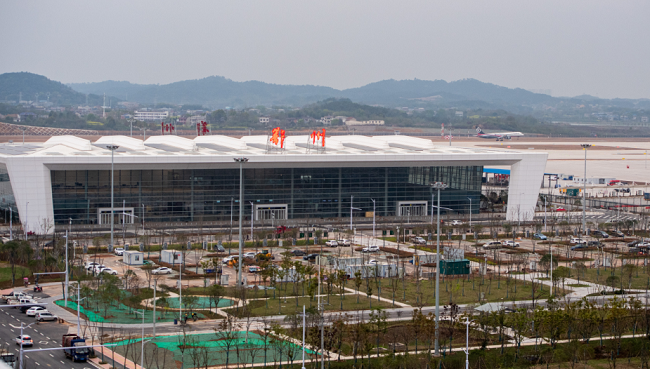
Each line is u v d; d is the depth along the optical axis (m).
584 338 109.38
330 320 116.19
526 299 133.88
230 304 128.88
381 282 149.50
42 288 138.88
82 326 113.75
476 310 119.69
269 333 103.00
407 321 118.88
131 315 121.31
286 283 142.50
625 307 116.69
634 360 102.94
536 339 105.88
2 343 103.50
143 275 152.00
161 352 101.81
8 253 158.38
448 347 106.19
